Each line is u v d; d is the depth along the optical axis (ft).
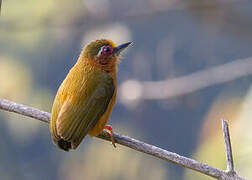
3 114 57.06
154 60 62.23
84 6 51.01
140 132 61.00
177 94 49.78
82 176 52.75
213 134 35.40
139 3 54.03
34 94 49.24
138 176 52.08
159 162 53.31
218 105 36.83
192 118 68.44
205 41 67.87
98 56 29.86
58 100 28.45
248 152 26.94
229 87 58.65
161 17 67.36
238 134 27.76
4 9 48.73
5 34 50.49
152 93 49.34
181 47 67.31
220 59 68.39
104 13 51.90
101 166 52.34
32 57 54.13
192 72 67.31
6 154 61.77
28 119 57.88
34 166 66.85
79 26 52.21
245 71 52.49
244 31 49.90
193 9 49.14
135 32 66.23
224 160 33.60
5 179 61.21
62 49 59.36
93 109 28.32
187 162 25.72
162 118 67.31
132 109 49.75
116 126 59.21
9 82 48.60
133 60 61.31
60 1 49.98
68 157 55.52
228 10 48.91
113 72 30.53
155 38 65.82
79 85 28.68
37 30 51.85
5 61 49.60
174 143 69.62
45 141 65.00
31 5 48.98
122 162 51.96
